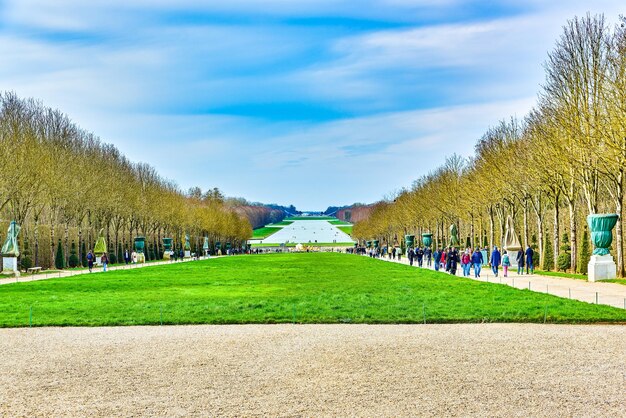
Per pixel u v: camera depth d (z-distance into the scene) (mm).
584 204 97688
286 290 55562
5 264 83500
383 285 59594
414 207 154125
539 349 26484
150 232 175875
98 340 30141
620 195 63750
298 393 20219
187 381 21953
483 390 20297
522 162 85625
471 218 119000
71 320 36312
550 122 72312
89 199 111312
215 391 20625
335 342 28797
